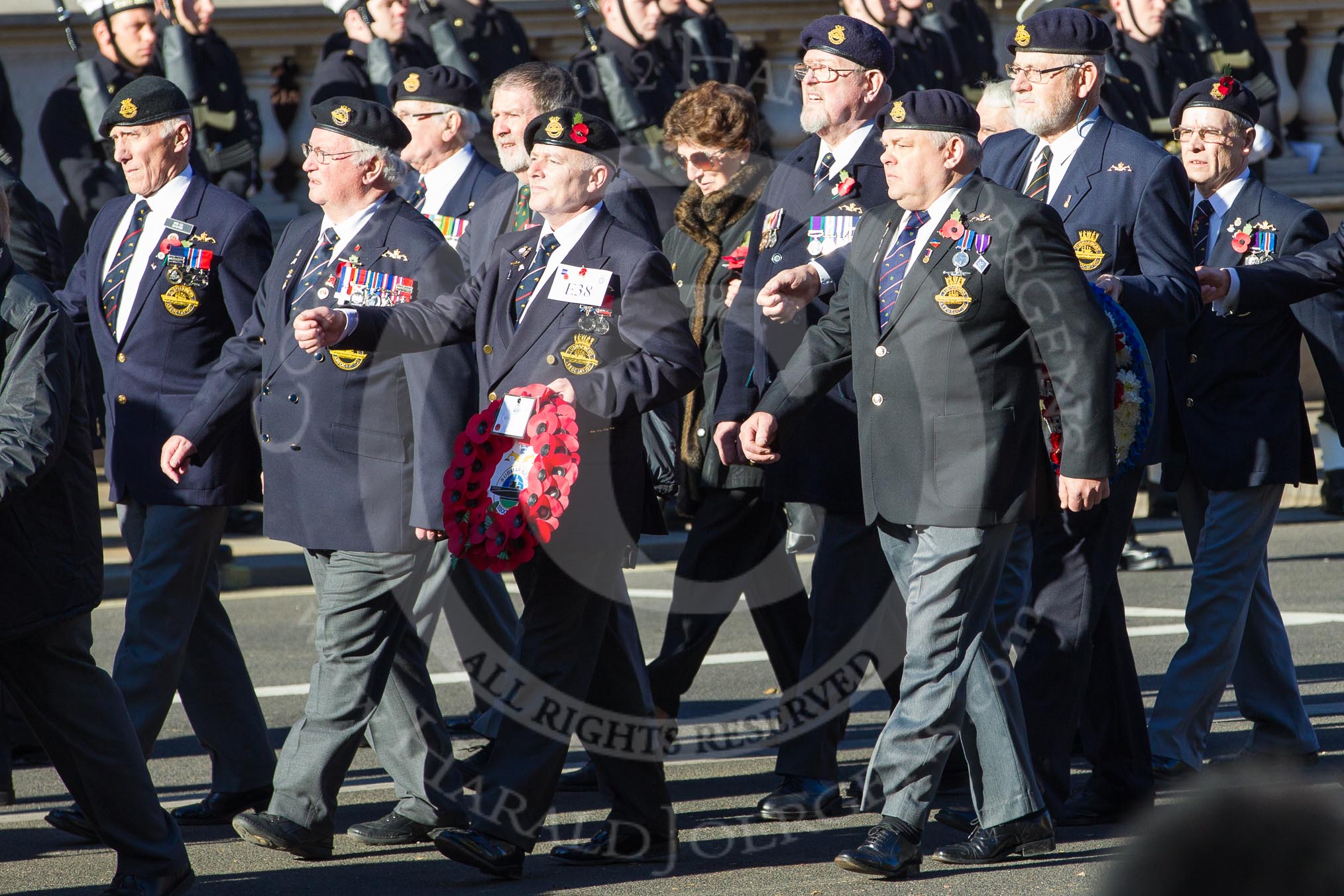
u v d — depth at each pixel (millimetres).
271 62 40125
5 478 11531
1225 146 17828
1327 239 17422
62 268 21328
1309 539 32875
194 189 16781
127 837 12648
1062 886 13156
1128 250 15625
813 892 13195
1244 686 17469
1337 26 49938
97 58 28203
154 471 15867
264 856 14875
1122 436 14188
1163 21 33312
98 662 23844
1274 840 3039
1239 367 16984
